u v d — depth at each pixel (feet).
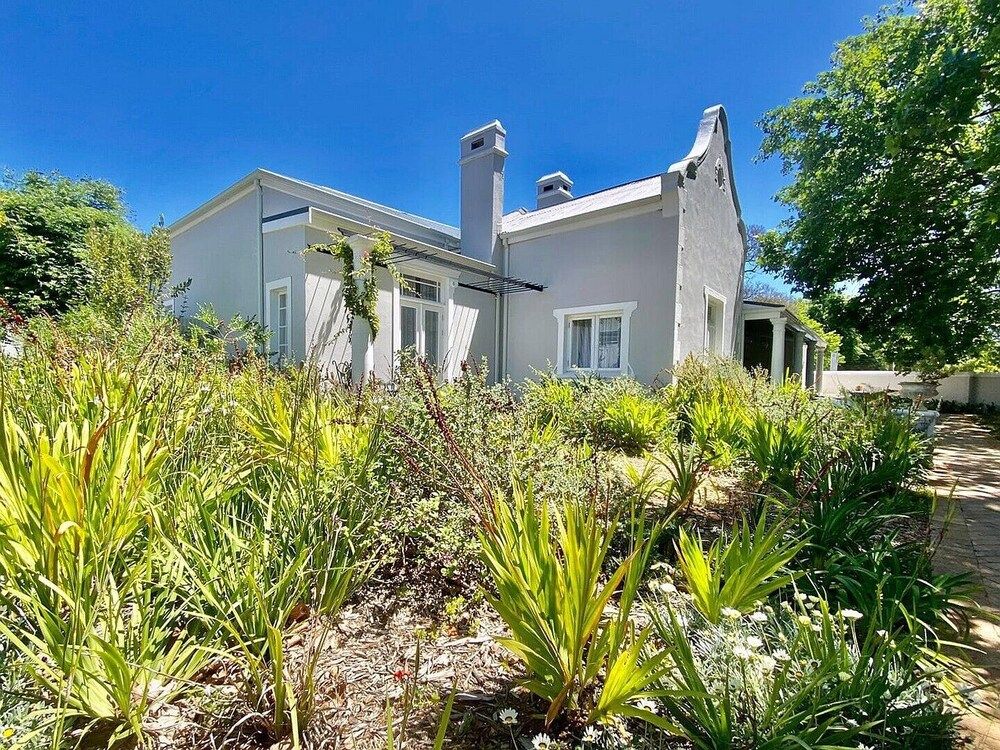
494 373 36.76
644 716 4.56
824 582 8.11
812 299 43.68
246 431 10.59
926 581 7.64
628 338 30.66
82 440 6.72
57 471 5.69
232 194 30.86
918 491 15.48
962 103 25.84
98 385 8.59
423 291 31.35
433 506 8.66
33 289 38.55
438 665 6.41
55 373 9.13
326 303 26.21
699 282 32.50
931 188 33.47
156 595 6.62
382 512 8.74
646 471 11.97
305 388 11.75
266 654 6.33
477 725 5.37
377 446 9.83
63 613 5.74
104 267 30.01
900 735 4.91
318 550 7.60
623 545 9.85
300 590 6.95
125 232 38.37
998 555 10.75
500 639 4.91
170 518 6.82
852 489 11.45
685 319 30.14
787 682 5.24
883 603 7.16
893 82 33.88
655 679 4.73
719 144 36.78
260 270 28.40
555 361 34.35
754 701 5.03
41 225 40.01
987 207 27.45
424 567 8.67
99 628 5.62
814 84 39.52
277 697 5.06
